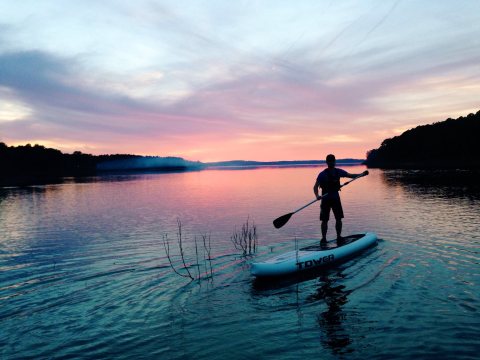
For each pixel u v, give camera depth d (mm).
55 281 6961
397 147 109000
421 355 3820
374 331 4402
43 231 13086
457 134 86625
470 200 17266
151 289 6250
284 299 5621
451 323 4508
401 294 5539
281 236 10711
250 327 4664
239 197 24375
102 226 13844
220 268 7438
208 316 5059
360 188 27375
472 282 5949
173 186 40594
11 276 7445
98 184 48344
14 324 5000
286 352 4008
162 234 11727
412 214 13703
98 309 5438
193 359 3932
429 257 7555
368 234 9203
